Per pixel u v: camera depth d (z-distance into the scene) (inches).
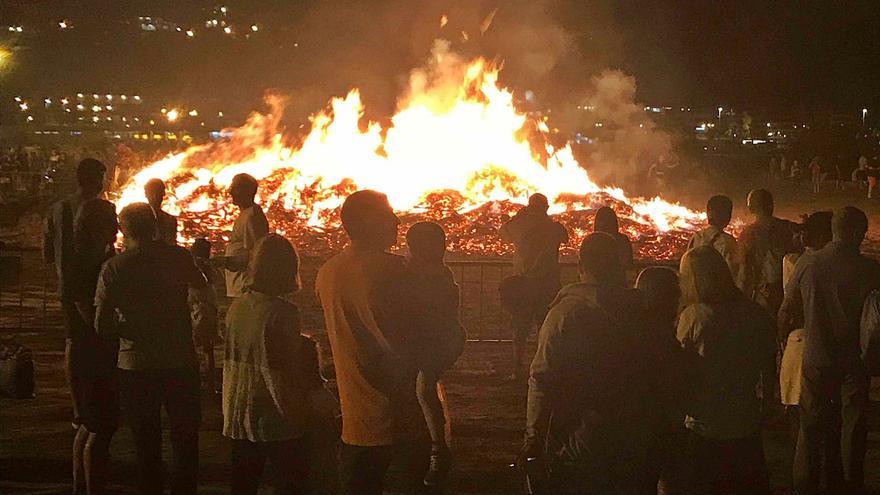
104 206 275.1
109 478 306.2
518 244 413.4
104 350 273.0
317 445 240.1
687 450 226.8
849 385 269.4
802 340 283.7
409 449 227.0
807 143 2748.5
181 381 261.7
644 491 203.9
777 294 369.4
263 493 289.9
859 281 265.6
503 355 498.0
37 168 1750.7
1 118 3927.2
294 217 1072.2
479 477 310.0
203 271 373.1
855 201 1717.5
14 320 572.1
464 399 408.2
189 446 264.1
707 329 225.0
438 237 270.5
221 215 1061.8
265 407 233.0
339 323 222.5
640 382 201.8
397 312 221.5
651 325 204.7
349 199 224.8
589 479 200.2
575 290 204.7
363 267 221.1
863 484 285.0
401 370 222.4
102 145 2588.6
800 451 274.2
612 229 351.6
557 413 203.0
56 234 276.4
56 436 344.2
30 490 295.0
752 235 368.2
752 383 227.3
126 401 260.7
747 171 2701.8
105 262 258.1
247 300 234.8
